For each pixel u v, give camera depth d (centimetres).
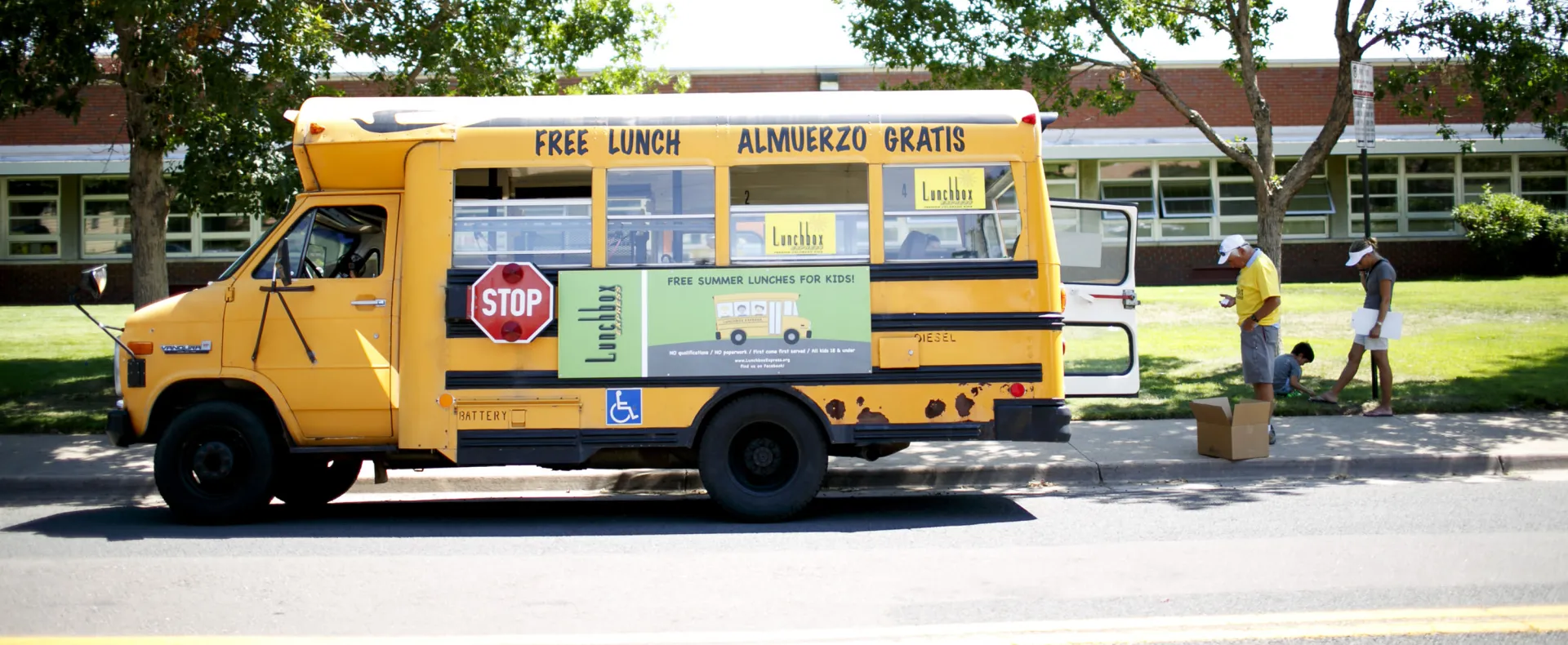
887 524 784
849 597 586
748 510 789
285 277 788
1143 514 796
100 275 771
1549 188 2825
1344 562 643
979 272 793
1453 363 1438
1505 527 731
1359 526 740
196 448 801
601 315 783
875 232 791
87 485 940
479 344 780
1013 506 848
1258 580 608
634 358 783
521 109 795
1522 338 1617
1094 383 1219
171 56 1139
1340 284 2502
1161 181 2800
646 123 790
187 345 795
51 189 2695
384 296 794
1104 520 779
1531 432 1057
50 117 2675
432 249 781
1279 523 753
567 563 669
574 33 1520
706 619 548
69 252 2692
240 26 1198
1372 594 576
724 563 668
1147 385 1368
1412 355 1509
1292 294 2298
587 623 542
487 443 780
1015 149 800
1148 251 2778
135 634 528
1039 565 650
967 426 791
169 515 849
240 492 796
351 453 800
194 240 2714
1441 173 2814
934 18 1397
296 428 794
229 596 596
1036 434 790
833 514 827
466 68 1368
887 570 644
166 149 1298
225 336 795
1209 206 2797
